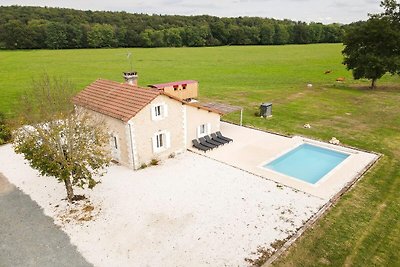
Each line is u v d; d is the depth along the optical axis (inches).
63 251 546.9
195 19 6560.0
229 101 1588.3
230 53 3951.8
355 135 1101.7
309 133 1123.3
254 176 810.8
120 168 853.2
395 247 552.1
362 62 1776.6
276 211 659.4
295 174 847.1
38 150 609.6
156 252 541.6
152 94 837.8
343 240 568.7
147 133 847.1
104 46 4734.3
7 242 572.7
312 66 2864.2
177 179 794.2
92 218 636.7
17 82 2050.9
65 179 637.9
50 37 4424.2
